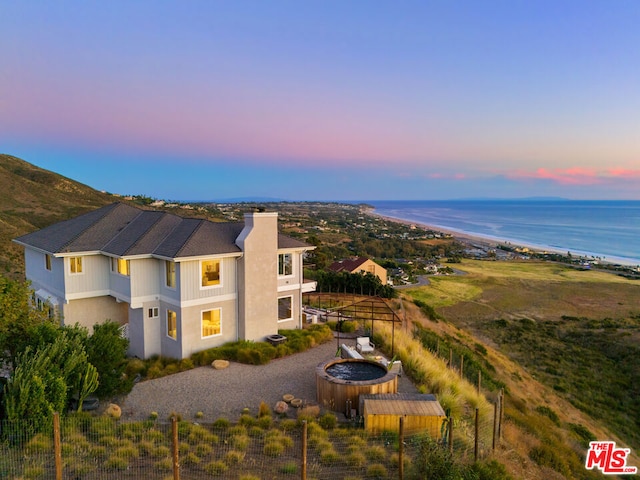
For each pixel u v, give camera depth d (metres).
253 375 19.11
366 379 16.92
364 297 43.31
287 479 10.54
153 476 10.34
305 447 10.10
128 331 22.58
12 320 15.30
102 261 22.67
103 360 15.23
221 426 13.79
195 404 16.02
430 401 14.30
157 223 23.28
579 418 25.52
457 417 14.38
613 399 30.25
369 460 11.58
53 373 12.78
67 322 21.92
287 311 25.88
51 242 23.06
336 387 15.46
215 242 21.94
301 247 25.59
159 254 20.62
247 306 22.47
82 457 10.91
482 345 38.56
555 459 15.10
